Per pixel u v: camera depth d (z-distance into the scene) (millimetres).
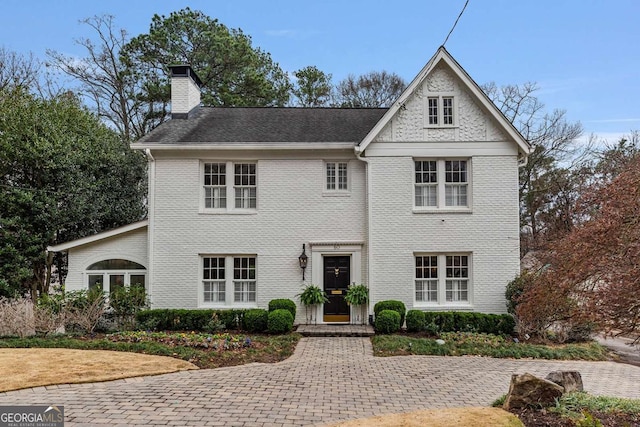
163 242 16562
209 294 16750
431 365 11484
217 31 28359
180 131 17297
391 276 16281
